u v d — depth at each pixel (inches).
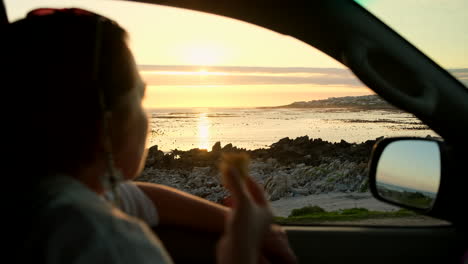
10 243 26.2
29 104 29.2
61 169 29.9
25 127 29.4
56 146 29.5
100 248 25.2
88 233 25.5
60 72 29.0
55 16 30.4
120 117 31.2
